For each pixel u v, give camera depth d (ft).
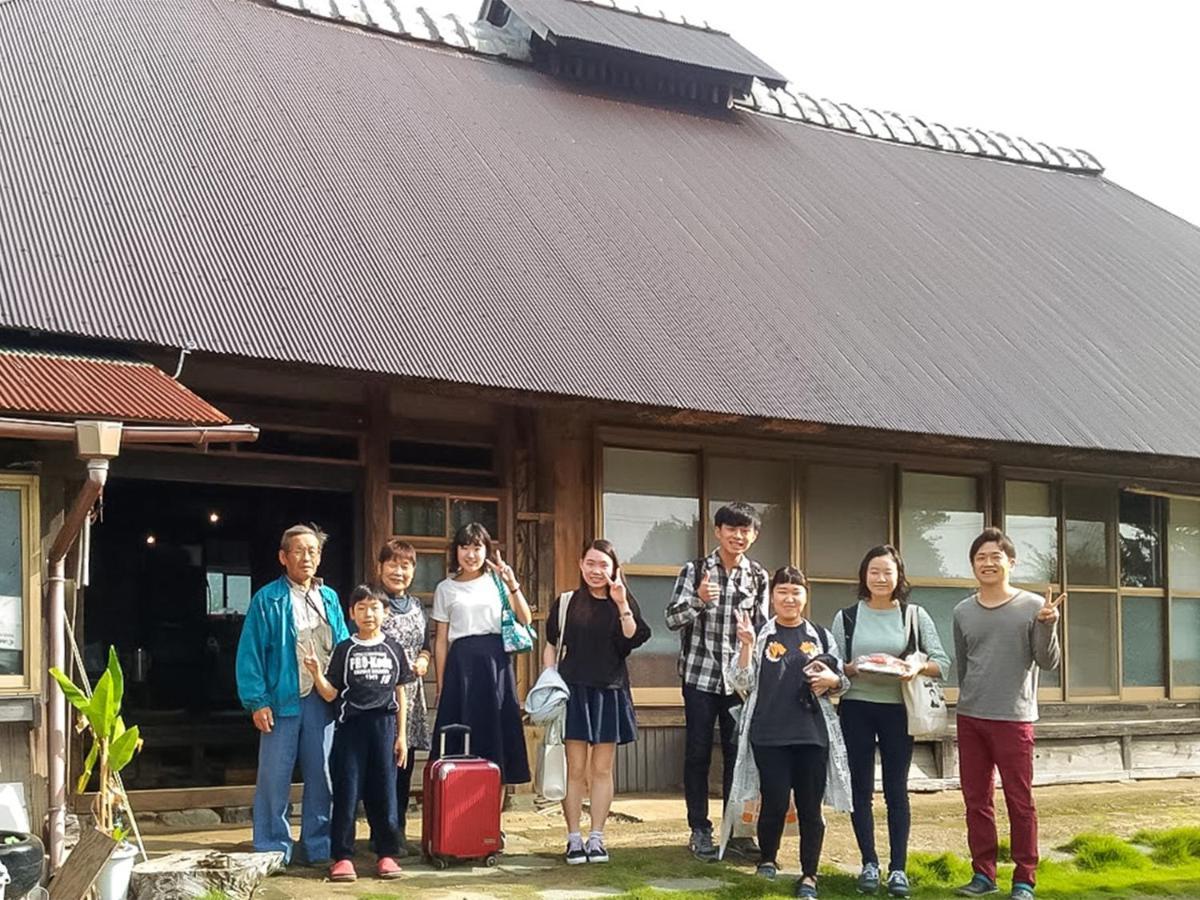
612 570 21.89
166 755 33.47
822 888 20.80
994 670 20.65
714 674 22.74
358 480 27.27
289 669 21.26
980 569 20.83
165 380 20.54
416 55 38.29
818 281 33.55
